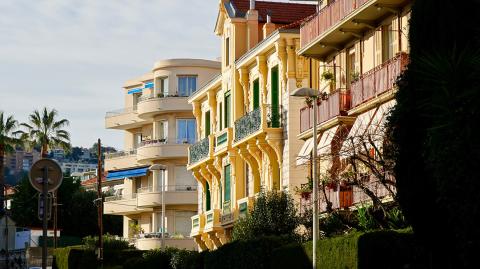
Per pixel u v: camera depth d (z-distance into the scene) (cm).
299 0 5291
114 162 10094
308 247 3944
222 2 6588
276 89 5750
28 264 10844
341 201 4406
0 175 11519
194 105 7469
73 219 12731
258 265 4588
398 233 3200
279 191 5378
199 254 5797
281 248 4269
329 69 5038
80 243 11962
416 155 2489
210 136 6800
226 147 6388
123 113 10088
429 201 2459
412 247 3070
